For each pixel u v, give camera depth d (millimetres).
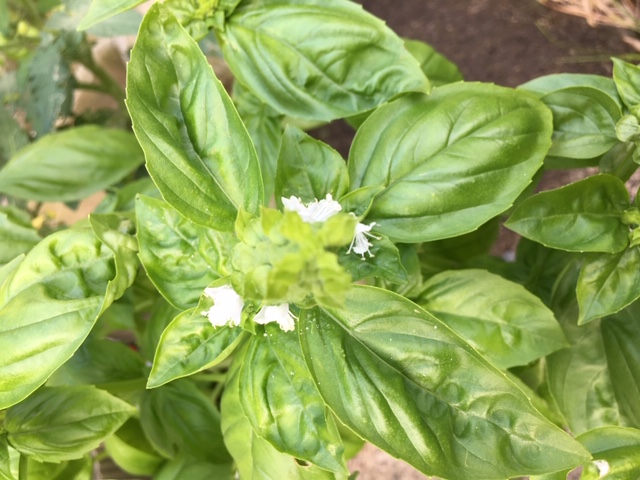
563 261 229
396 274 158
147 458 240
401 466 304
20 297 167
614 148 190
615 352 199
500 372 144
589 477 155
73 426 186
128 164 250
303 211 138
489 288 190
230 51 203
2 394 159
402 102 180
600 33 308
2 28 283
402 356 150
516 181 167
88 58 301
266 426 153
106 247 176
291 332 157
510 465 141
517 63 321
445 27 341
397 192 173
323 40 189
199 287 165
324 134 356
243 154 152
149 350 222
